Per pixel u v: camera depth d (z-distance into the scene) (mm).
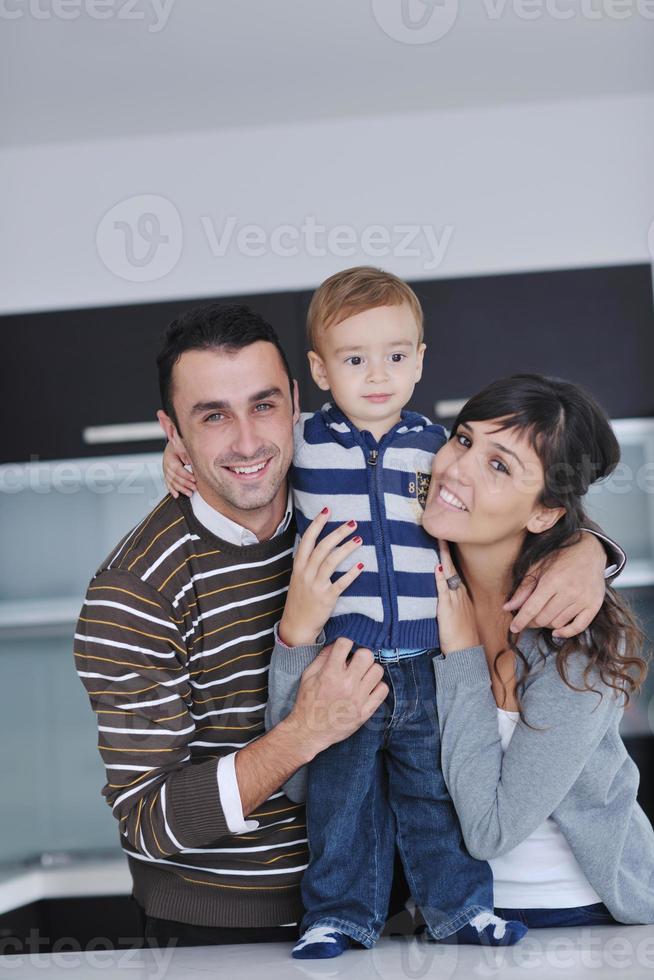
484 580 1362
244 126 2934
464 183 2902
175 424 1354
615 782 1307
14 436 2873
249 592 1371
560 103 2887
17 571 3289
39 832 3039
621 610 1321
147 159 2965
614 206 2883
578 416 1313
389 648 1305
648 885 1309
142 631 1330
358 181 2918
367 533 1312
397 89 2766
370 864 1290
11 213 2988
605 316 2797
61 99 2721
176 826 1244
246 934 1398
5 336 2885
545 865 1307
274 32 2426
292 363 2809
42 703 3090
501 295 2816
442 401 2809
